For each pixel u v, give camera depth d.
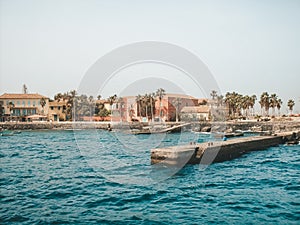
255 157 33.91
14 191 17.78
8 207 14.86
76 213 14.08
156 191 17.83
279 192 17.86
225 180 21.14
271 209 14.67
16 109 103.62
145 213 14.11
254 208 14.84
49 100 110.50
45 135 71.38
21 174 22.73
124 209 14.66
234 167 26.83
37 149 40.94
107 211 14.35
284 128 79.50
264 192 17.89
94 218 13.43
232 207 14.98
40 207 14.88
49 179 20.88
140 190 18.02
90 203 15.54
